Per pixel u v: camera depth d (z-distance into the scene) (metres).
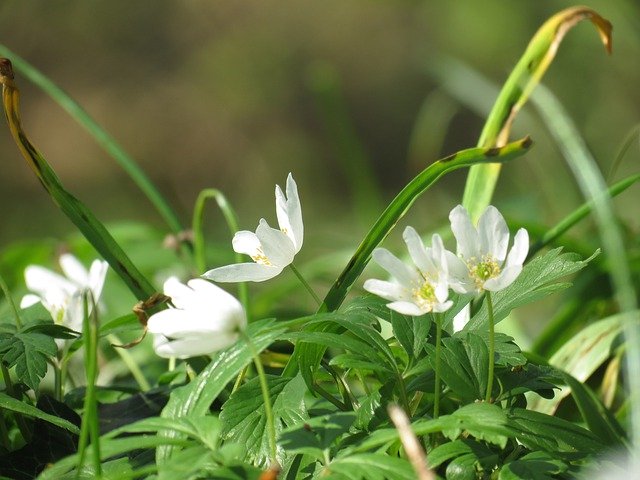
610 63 3.61
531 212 1.41
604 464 0.74
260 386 0.76
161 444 0.72
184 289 0.74
